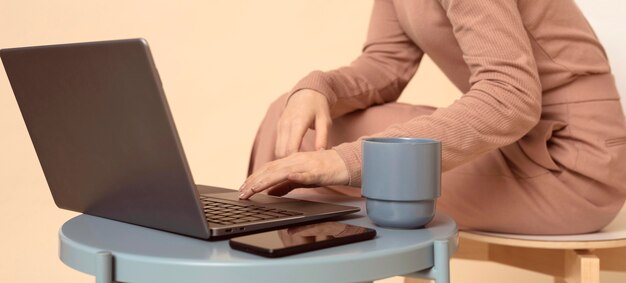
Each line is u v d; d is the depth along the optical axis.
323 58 2.15
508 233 1.22
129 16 2.16
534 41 1.17
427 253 0.76
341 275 0.69
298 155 0.97
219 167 2.19
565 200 1.18
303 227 0.80
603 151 1.19
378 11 1.54
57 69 0.78
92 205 0.90
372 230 0.78
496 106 1.00
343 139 1.36
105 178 0.83
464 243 1.29
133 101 0.71
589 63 1.21
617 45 1.57
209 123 2.18
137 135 0.74
